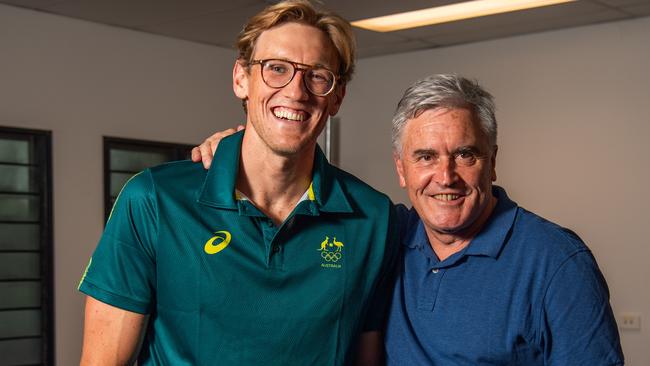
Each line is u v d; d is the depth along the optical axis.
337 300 1.69
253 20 1.62
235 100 6.38
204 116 6.14
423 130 1.63
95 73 5.42
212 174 1.67
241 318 1.62
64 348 5.23
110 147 5.57
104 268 1.63
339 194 1.74
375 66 6.65
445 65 6.25
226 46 6.24
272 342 1.64
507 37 5.91
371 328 1.80
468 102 1.62
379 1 4.81
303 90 1.59
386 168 6.59
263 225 1.65
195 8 5.04
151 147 5.82
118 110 5.55
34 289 5.17
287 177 1.66
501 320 1.63
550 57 5.70
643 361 5.26
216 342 1.62
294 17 1.61
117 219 1.64
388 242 1.78
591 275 1.59
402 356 1.74
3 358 5.02
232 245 1.63
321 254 1.69
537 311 1.61
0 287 5.01
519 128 5.84
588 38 5.52
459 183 1.63
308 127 1.61
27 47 5.04
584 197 5.53
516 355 1.63
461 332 1.66
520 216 1.69
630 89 5.34
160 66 5.84
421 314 1.72
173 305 1.63
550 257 1.61
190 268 1.62
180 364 1.62
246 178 1.68
